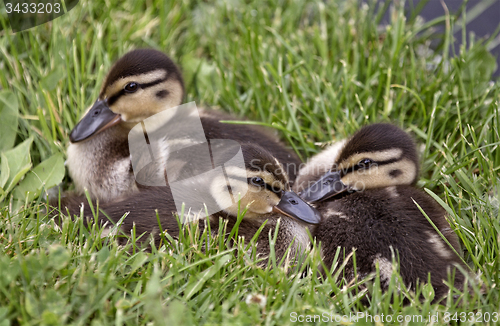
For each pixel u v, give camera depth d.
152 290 3.70
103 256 4.32
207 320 4.12
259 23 8.37
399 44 7.45
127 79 5.83
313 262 4.50
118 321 3.79
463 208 5.42
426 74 7.72
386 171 5.49
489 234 4.98
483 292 4.64
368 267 4.72
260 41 7.75
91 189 5.96
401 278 4.43
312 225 5.23
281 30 8.40
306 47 7.93
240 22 8.55
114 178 5.84
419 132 6.52
